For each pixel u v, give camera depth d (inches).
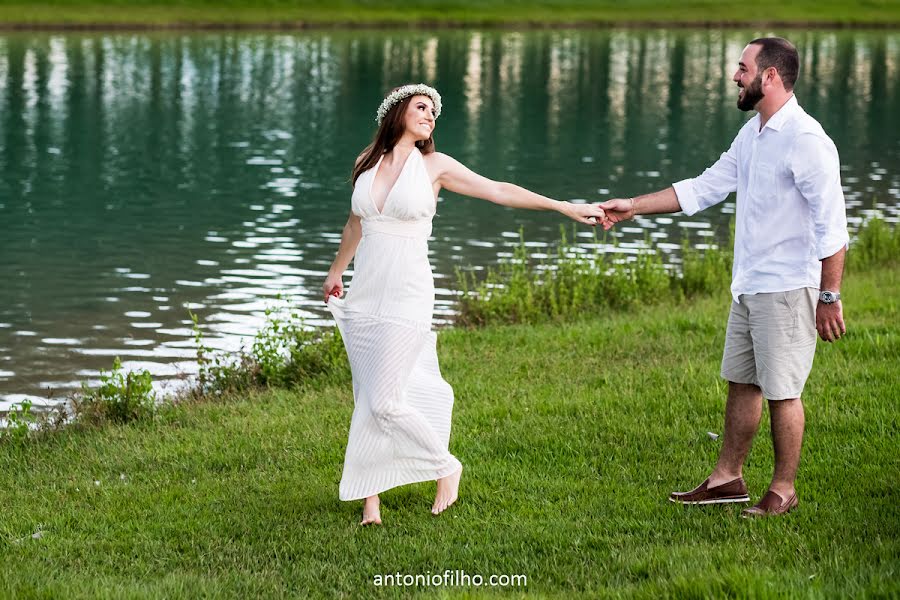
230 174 1617.9
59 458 483.8
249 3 4756.4
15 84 2640.3
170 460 469.7
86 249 1111.0
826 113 2436.0
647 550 349.4
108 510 406.0
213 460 464.8
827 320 365.4
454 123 2228.1
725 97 2763.3
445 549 361.1
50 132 1991.9
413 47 3909.9
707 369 565.9
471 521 385.7
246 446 479.5
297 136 2031.3
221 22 4384.8
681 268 1020.5
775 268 371.6
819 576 307.3
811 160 362.3
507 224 1246.9
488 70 3272.6
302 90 2731.3
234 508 404.5
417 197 382.9
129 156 1764.3
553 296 803.4
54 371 724.0
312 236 1190.3
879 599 291.3
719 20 5132.9
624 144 1975.9
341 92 2711.6
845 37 4734.3
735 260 386.3
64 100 2421.3
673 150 1910.7
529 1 5349.4
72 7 4355.3
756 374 385.4
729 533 361.4
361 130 2122.3
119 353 763.4
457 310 857.5
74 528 390.9
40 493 430.6
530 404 522.3
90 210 1330.0
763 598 293.1
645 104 2608.3
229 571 348.5
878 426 463.2
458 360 631.2
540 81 3036.4
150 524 388.8
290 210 1350.9
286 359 665.6
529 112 2423.7
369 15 4783.5
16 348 773.3
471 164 1724.9
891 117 2377.0
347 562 353.4
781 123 370.3
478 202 1387.8
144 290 944.9
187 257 1078.4
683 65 3533.5
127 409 559.8
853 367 555.8
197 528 384.8
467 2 5206.7
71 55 3304.6
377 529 381.1
